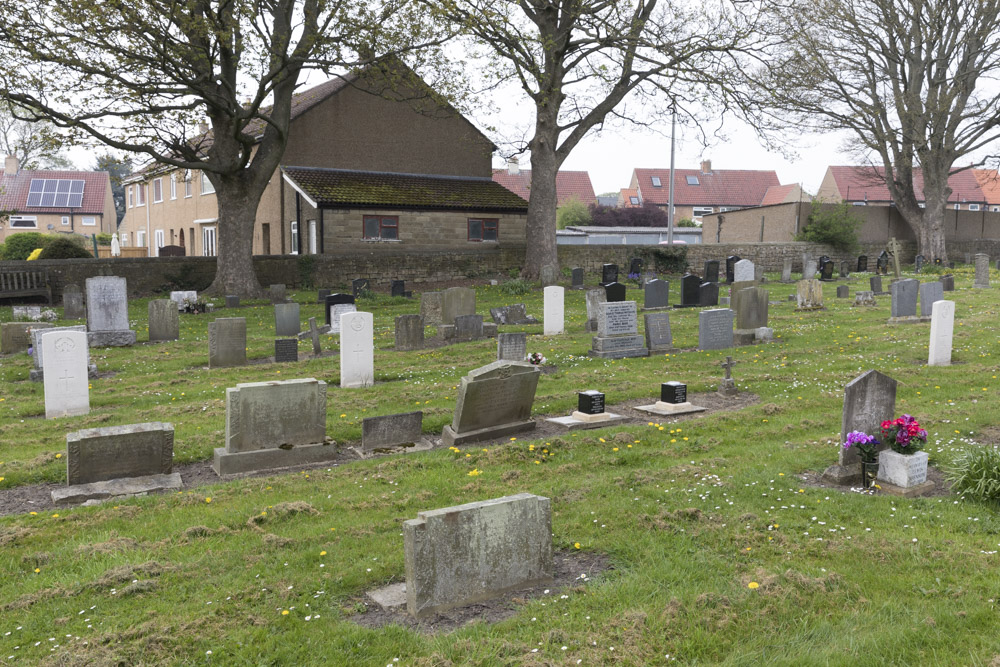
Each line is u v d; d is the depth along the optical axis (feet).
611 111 120.57
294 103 145.18
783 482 28.27
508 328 76.95
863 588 19.72
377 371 54.34
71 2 73.87
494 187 146.41
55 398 42.86
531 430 38.65
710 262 118.62
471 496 28.25
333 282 120.57
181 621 18.93
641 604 19.29
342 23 87.45
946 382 45.21
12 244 155.84
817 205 162.20
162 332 72.74
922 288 71.05
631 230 208.03
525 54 102.01
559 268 136.98
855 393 28.91
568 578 21.31
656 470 30.30
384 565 21.90
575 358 58.85
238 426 32.94
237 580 21.29
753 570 20.93
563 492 28.17
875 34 138.92
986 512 24.73
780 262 154.51
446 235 134.82
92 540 24.68
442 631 18.49
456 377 52.29
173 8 76.59
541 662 16.63
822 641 17.35
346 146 135.03
